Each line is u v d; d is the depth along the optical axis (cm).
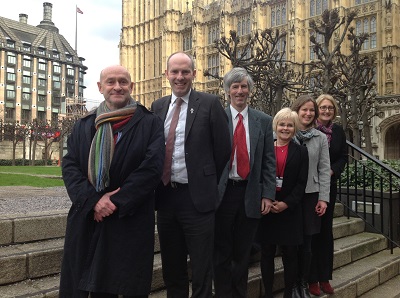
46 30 9888
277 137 440
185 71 344
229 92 404
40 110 9125
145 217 299
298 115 471
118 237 290
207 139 343
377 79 3303
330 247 481
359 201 769
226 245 389
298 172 418
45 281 373
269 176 398
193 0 5216
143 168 291
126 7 6125
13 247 403
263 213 393
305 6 3850
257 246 491
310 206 447
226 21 4534
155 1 5725
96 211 286
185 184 342
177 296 357
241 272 390
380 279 586
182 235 354
